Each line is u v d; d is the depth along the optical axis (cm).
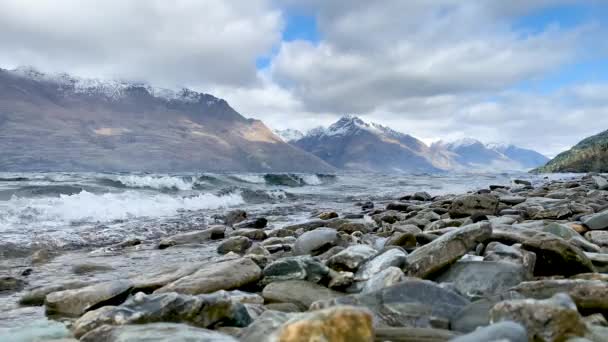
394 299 333
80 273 624
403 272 450
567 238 593
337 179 4519
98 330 301
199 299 339
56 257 751
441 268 440
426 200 2022
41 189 1628
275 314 305
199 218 1327
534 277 445
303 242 689
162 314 329
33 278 595
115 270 650
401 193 2711
